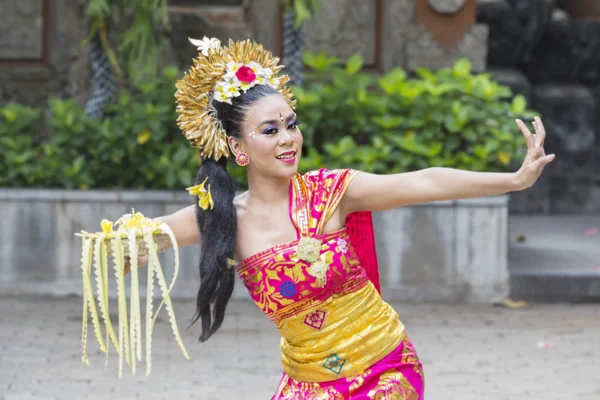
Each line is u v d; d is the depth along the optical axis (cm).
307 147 1836
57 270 1766
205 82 703
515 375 1289
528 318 1634
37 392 1202
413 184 692
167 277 1748
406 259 1750
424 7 2167
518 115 1834
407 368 711
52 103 1850
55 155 1820
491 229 1745
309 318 693
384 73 2177
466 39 2169
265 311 705
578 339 1491
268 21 2139
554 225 2414
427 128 1794
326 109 1809
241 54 711
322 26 2169
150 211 1748
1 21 2117
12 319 1585
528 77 2748
